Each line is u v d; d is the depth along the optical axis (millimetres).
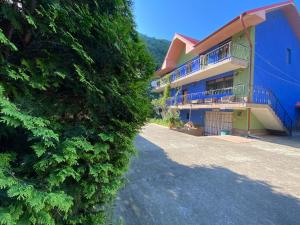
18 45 1853
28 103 1699
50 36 1836
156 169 5578
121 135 2209
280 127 12344
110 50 2133
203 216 3207
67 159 1707
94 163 2070
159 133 13617
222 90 14789
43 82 1782
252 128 12953
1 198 1474
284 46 14188
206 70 14203
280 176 5227
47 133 1583
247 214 3311
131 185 4344
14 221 1402
